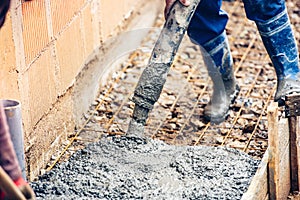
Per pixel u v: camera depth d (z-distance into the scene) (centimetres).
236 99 491
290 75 426
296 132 396
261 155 433
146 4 625
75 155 409
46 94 418
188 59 548
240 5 649
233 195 372
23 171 348
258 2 412
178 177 387
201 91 504
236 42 582
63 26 440
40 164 411
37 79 406
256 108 483
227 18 459
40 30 408
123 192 372
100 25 507
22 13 384
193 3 388
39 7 405
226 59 466
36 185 382
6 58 369
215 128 461
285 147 389
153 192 373
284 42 424
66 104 448
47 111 420
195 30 459
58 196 371
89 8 484
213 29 455
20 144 344
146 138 416
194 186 379
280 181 384
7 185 276
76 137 450
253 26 611
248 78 524
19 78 383
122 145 412
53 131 429
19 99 384
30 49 396
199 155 407
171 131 454
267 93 504
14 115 338
